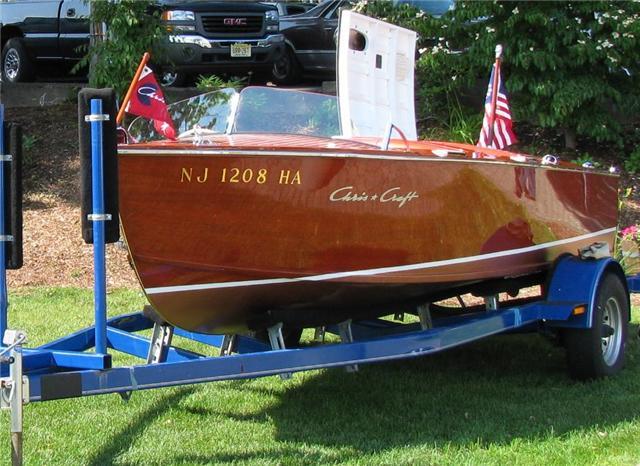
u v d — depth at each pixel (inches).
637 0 451.5
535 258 259.6
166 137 206.5
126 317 234.7
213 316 200.5
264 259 192.2
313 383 246.7
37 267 377.1
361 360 197.6
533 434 204.5
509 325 232.8
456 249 224.1
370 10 476.7
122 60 463.8
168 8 511.2
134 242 177.6
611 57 438.9
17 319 307.6
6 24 597.9
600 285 247.4
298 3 636.1
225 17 523.2
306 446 195.8
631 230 370.0
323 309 215.3
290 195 187.2
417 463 185.5
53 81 631.8
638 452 192.7
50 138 502.3
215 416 216.5
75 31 573.3
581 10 442.9
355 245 201.3
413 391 241.0
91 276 371.9
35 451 190.1
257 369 185.8
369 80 247.8
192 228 181.5
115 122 161.2
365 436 203.5
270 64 545.0
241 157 178.4
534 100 448.8
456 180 215.9
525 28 445.7
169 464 183.8
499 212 235.1
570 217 275.3
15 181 168.9
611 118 464.1
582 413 220.7
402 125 259.8
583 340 245.3
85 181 161.3
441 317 254.2
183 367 177.6
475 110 497.4
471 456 189.6
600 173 294.2
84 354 169.6
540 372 261.0
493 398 234.5
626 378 253.6
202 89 501.0
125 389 170.7
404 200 204.8
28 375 168.2
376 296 217.6
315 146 199.3
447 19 467.8
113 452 190.2
